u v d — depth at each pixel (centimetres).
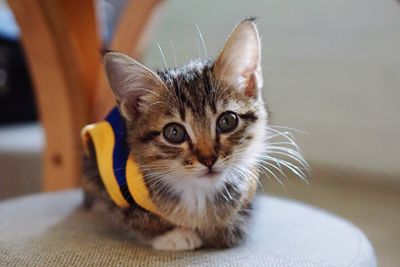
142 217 29
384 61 62
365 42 63
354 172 67
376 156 65
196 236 29
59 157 44
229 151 29
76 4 43
